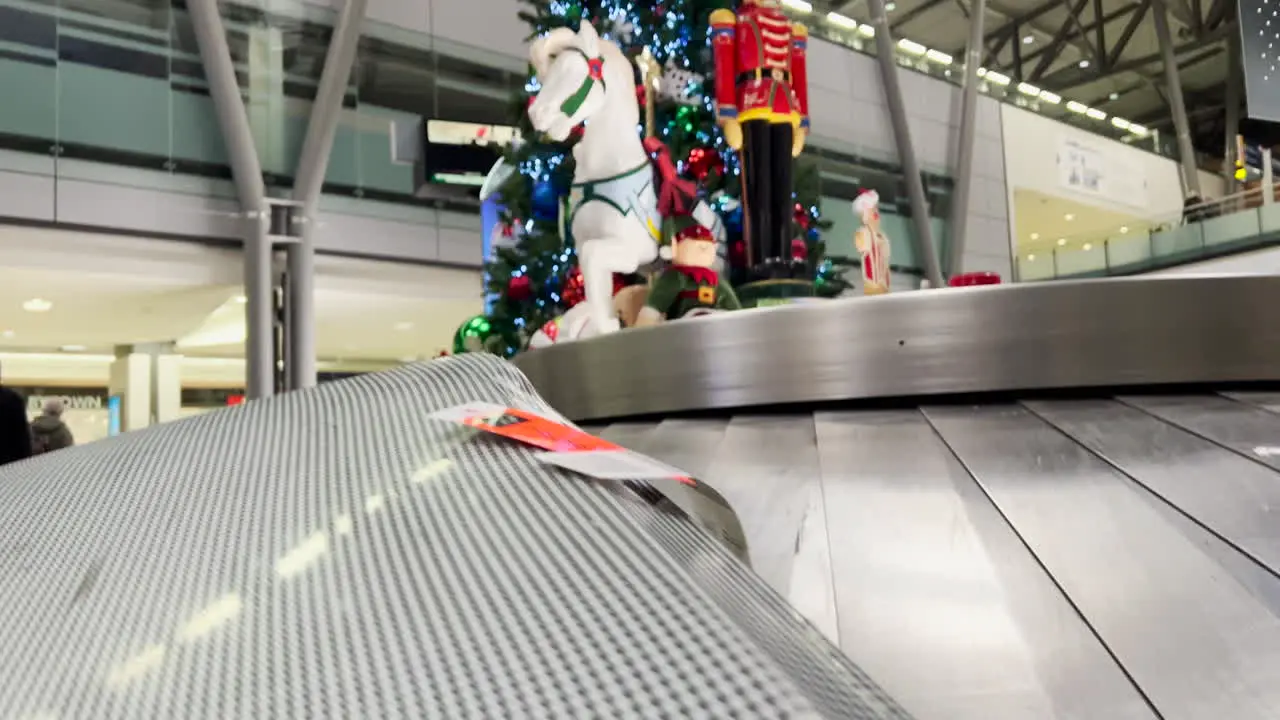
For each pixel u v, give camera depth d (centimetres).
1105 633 127
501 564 45
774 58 414
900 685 122
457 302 1223
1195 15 1872
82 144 927
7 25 890
